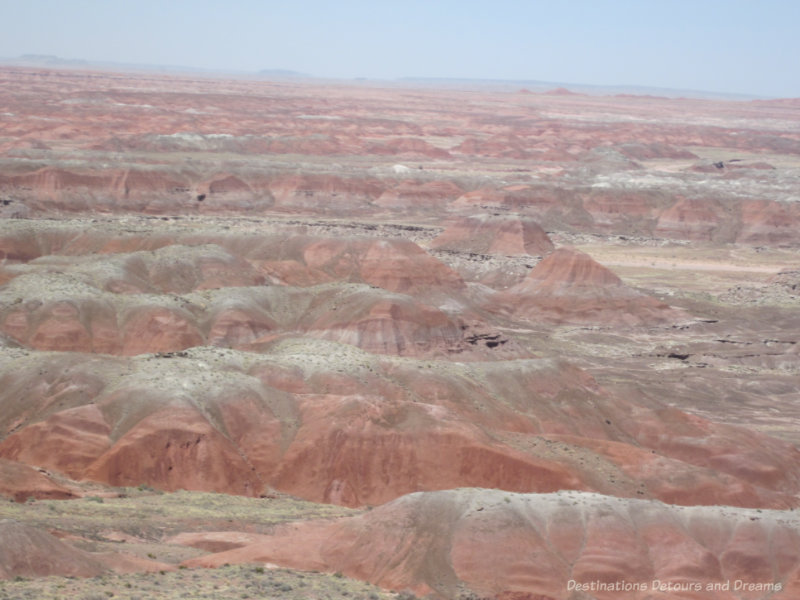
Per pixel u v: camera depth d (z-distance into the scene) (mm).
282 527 63406
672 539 59688
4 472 66625
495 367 101188
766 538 60844
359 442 79875
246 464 79000
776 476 91875
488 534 57281
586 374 103812
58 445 77562
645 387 118188
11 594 41531
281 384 90688
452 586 54812
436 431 80438
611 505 61250
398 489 78125
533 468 77750
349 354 99438
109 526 58438
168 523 61719
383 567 56031
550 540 58656
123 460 76000
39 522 55219
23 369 86188
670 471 83188
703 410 113812
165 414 79312
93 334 109938
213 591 45719
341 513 70500
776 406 118938
